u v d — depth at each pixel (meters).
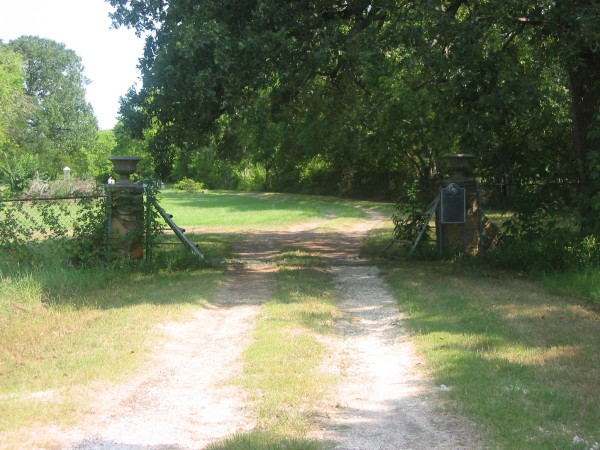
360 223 28.72
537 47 17.53
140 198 13.92
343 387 6.47
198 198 55.31
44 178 43.41
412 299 10.55
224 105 14.09
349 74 17.50
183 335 8.60
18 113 67.06
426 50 13.46
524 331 8.22
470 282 11.98
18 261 12.34
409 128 31.72
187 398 6.10
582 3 12.59
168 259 14.24
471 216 15.28
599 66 13.50
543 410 5.48
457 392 6.05
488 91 13.32
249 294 11.48
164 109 14.54
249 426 5.34
